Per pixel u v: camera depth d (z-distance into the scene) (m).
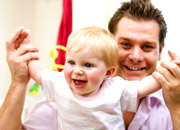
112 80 0.82
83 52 0.70
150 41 0.89
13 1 2.05
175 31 1.73
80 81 0.72
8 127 0.87
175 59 0.73
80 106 0.72
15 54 0.82
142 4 0.90
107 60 0.73
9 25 2.03
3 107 0.88
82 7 1.80
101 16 1.83
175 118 0.75
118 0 1.79
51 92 0.81
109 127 0.74
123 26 0.92
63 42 1.62
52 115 1.04
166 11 1.74
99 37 0.73
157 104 0.99
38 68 0.83
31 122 1.03
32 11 2.31
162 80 0.71
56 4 2.21
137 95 0.76
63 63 1.56
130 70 0.94
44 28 2.29
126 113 0.94
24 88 0.87
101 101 0.73
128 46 0.91
